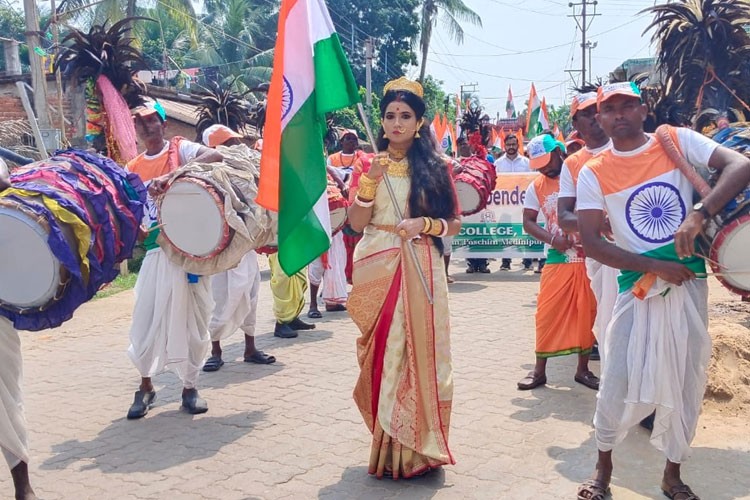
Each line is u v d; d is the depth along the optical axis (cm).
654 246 343
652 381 345
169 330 502
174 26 3067
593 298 544
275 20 3481
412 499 379
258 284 635
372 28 3666
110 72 635
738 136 407
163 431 486
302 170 385
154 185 476
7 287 344
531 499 376
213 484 404
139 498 389
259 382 589
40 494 397
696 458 418
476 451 438
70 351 712
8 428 363
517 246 1125
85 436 481
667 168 344
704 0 712
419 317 391
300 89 385
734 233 348
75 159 384
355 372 609
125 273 1179
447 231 395
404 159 402
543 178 555
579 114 486
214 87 980
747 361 525
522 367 614
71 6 2119
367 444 455
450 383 404
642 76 658
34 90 1220
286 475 412
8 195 343
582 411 504
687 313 349
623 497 372
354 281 402
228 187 476
